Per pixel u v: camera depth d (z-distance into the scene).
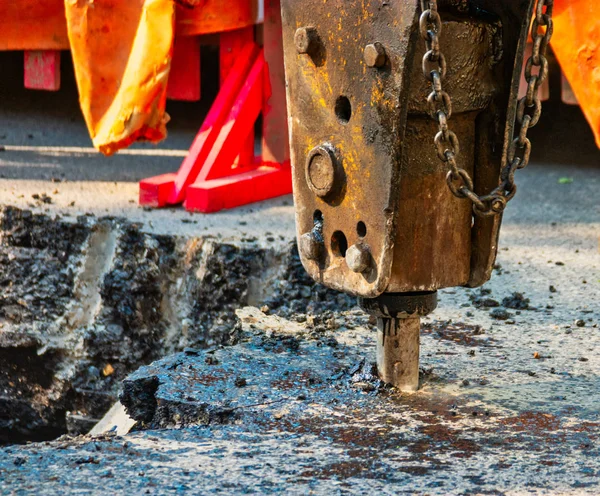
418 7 5.07
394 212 5.46
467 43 5.45
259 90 12.41
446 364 6.85
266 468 5.29
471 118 5.73
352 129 5.59
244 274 9.85
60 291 10.65
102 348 10.34
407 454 5.48
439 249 5.82
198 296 10.02
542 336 7.45
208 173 11.90
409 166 5.60
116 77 11.41
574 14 10.73
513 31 5.50
